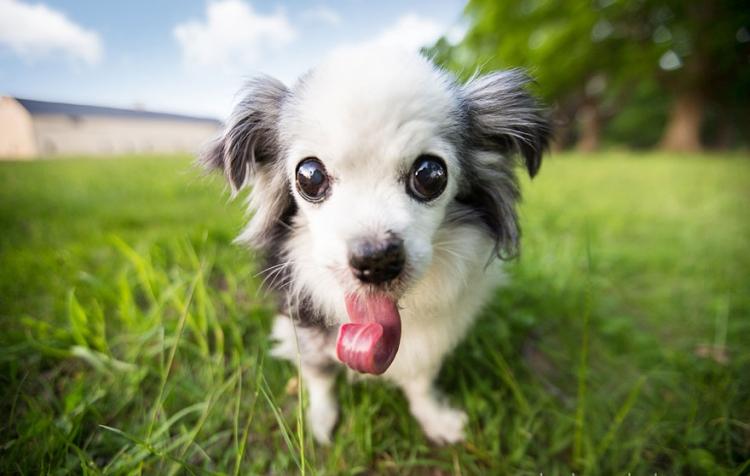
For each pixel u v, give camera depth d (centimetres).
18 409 23
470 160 20
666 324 32
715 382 25
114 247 39
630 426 23
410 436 22
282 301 22
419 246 16
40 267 35
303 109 18
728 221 57
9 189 69
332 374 23
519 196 22
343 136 16
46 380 25
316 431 22
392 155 16
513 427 22
